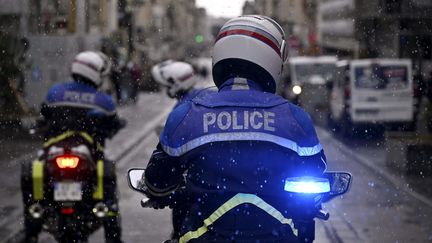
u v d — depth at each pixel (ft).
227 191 11.18
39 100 83.82
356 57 167.94
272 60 12.17
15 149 59.88
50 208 24.85
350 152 63.72
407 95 78.59
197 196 11.30
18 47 80.74
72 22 99.04
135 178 12.41
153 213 36.14
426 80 100.78
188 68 27.09
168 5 313.32
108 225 26.30
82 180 24.64
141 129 84.79
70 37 84.94
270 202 11.23
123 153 62.13
